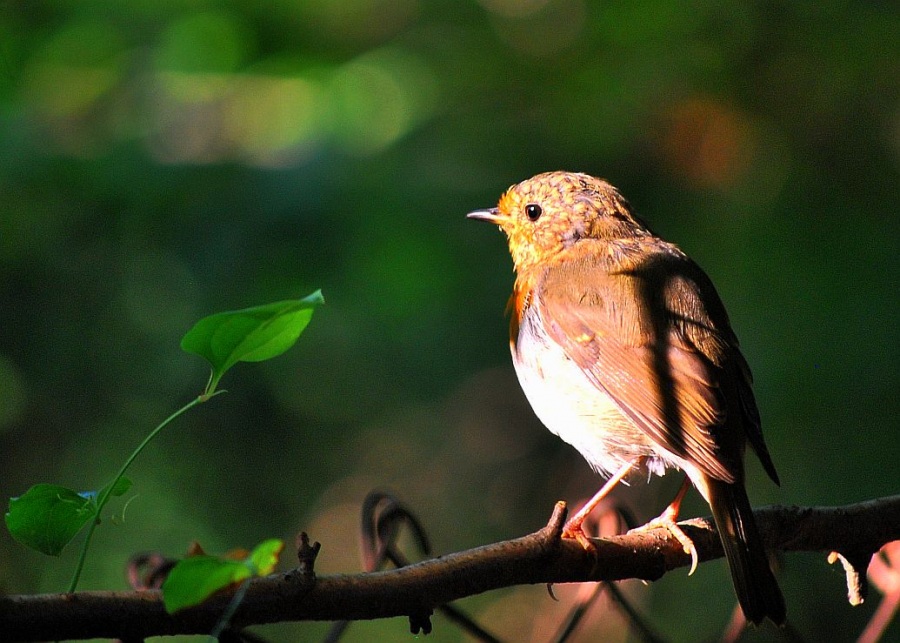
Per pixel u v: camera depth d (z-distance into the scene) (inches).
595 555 181.2
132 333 453.7
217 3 496.1
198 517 458.6
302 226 444.1
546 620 542.3
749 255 442.0
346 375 480.4
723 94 466.0
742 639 437.4
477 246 465.7
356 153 467.5
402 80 487.5
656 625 467.5
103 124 485.4
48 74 492.1
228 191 452.1
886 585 257.9
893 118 474.3
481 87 483.8
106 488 135.5
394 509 215.0
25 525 140.6
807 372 415.8
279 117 486.0
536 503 579.2
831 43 460.4
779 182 461.7
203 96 491.2
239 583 123.5
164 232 449.1
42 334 451.8
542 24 489.1
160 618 133.4
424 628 151.5
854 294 425.4
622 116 467.5
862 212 450.6
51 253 452.1
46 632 128.9
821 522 208.7
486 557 158.9
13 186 448.1
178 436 461.7
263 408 476.4
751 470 432.5
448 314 471.2
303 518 487.5
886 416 413.1
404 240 450.9
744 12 458.0
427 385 479.2
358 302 456.4
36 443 453.7
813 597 437.7
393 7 505.0
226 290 441.1
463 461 586.2
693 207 466.0
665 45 466.0
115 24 495.8
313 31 503.2
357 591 144.9
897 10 456.8
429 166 471.5
